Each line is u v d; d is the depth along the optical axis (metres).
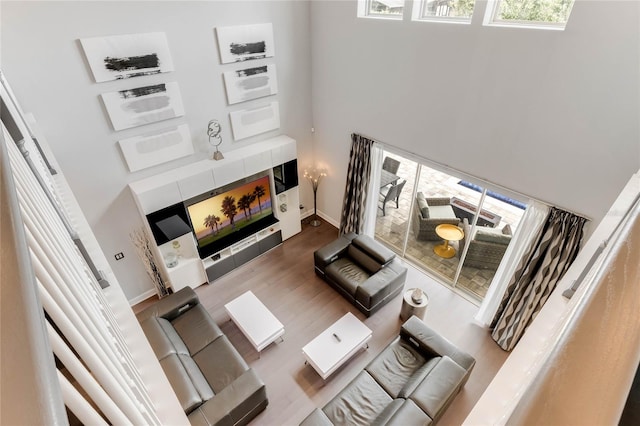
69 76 3.84
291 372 4.50
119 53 4.04
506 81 3.73
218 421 3.44
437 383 3.54
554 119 3.51
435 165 4.87
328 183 6.95
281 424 3.97
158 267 5.45
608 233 2.09
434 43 4.19
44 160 2.74
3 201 0.45
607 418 0.39
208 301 5.57
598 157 3.33
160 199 4.77
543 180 3.81
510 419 0.46
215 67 4.91
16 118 1.91
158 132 4.71
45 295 0.67
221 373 4.04
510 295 4.46
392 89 4.93
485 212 4.83
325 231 7.12
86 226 2.49
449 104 4.34
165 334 4.29
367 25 4.83
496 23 3.71
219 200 5.59
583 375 0.43
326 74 5.84
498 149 4.08
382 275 5.18
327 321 5.19
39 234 0.86
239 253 6.09
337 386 4.33
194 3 4.40
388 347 4.28
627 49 2.89
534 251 4.07
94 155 4.31
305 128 6.54
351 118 5.77
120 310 1.90
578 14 3.04
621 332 0.43
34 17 3.45
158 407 1.50
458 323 5.08
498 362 4.56
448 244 5.61
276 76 5.62
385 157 5.72
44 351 0.32
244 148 5.74
